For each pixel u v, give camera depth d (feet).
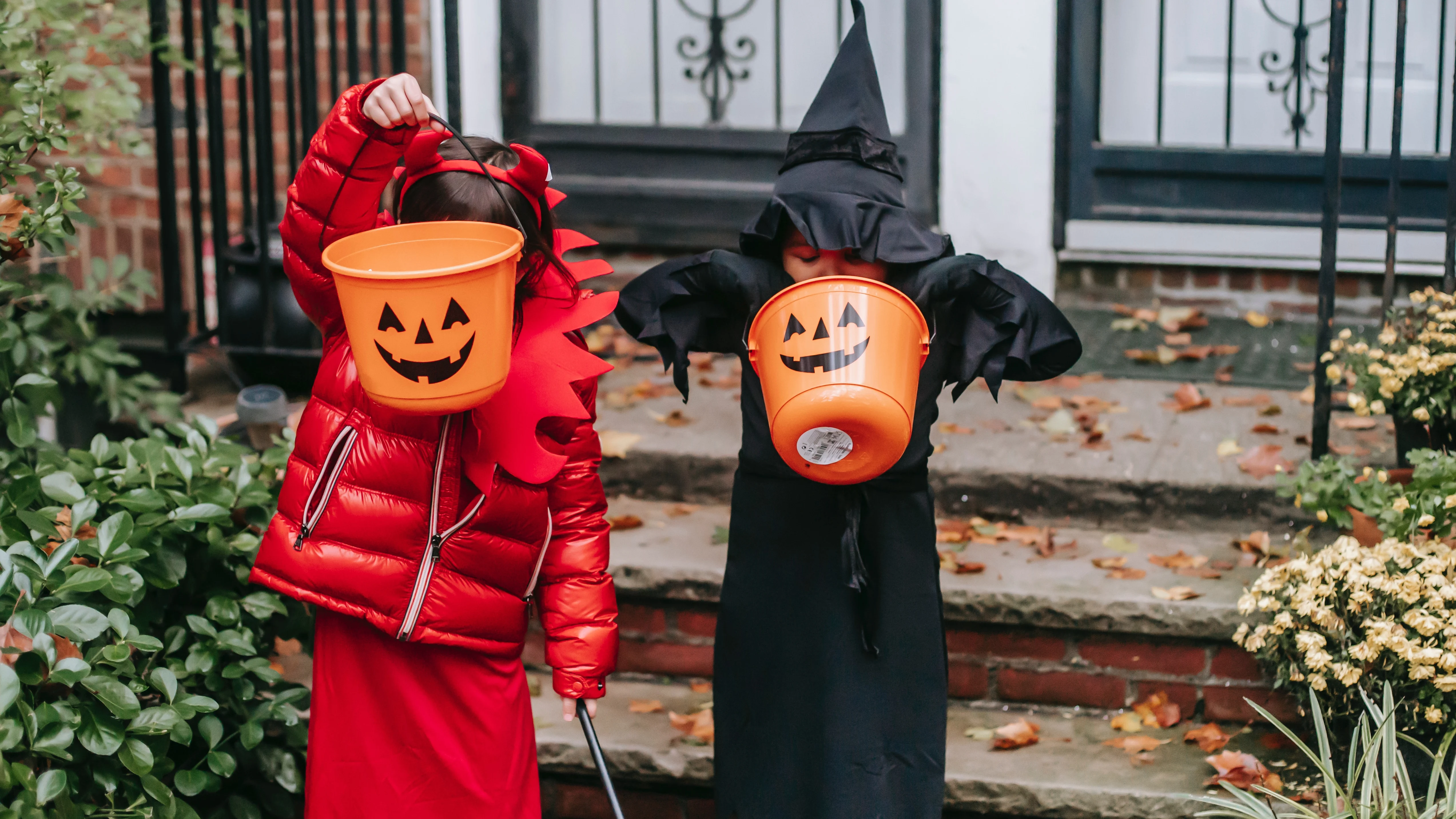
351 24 12.28
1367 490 9.10
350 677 7.17
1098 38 14.14
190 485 8.57
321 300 6.91
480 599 7.07
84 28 11.62
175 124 14.55
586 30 15.05
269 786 8.80
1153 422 11.59
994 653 9.82
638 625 10.22
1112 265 14.73
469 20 14.65
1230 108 14.16
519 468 6.78
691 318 7.72
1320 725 7.77
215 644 8.30
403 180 6.98
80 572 7.39
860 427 6.73
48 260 10.61
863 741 7.90
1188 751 9.15
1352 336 13.55
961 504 10.89
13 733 6.89
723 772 8.29
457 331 5.86
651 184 15.16
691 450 11.22
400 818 7.27
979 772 8.91
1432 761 8.20
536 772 7.68
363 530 6.88
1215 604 9.34
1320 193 14.19
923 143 14.55
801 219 7.21
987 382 7.33
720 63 14.98
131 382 10.71
